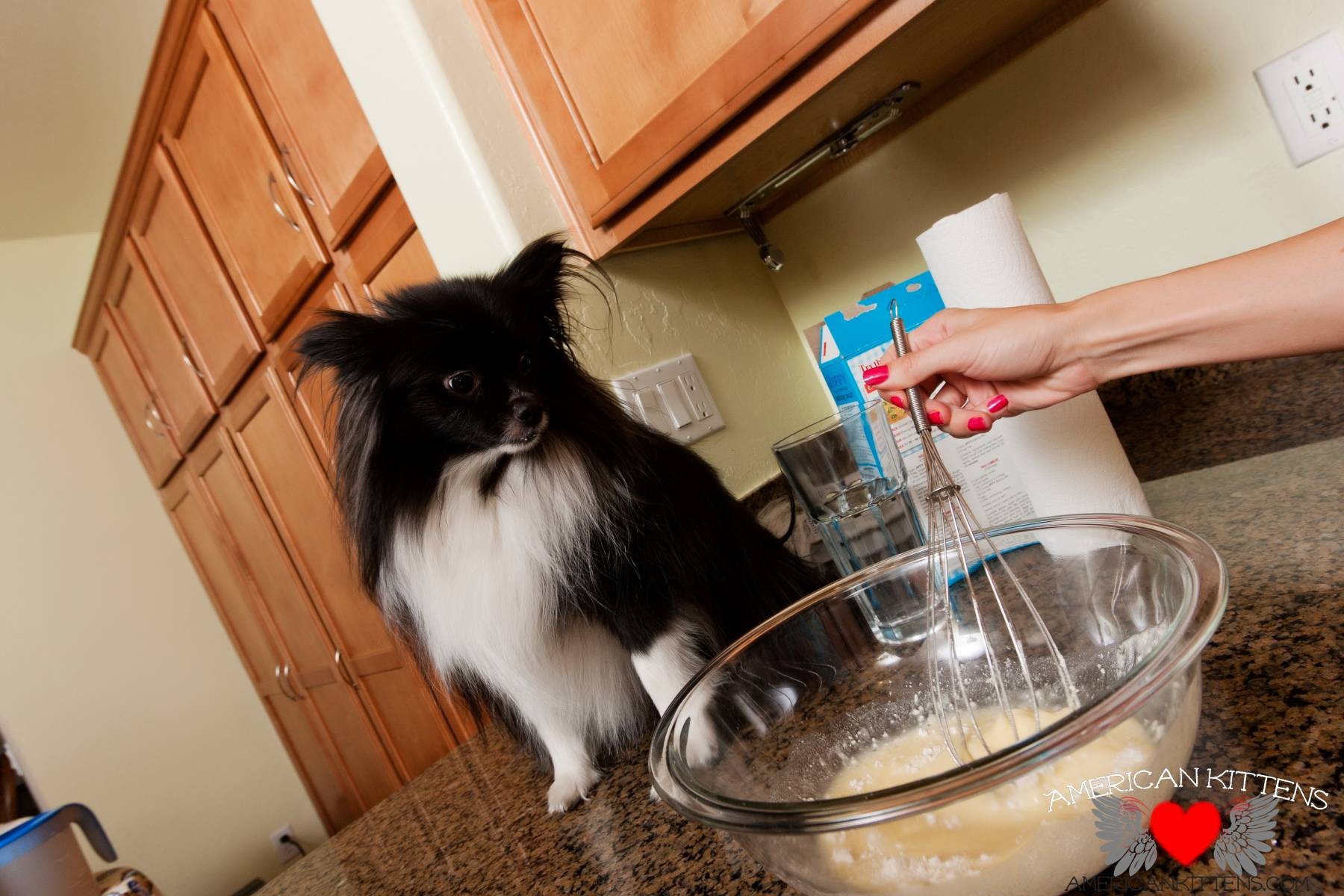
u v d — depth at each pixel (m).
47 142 2.68
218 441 2.62
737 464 1.47
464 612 1.04
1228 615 0.70
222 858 3.25
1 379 3.24
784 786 0.62
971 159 1.37
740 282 1.59
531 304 1.12
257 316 2.10
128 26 2.29
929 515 0.64
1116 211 1.26
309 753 3.20
